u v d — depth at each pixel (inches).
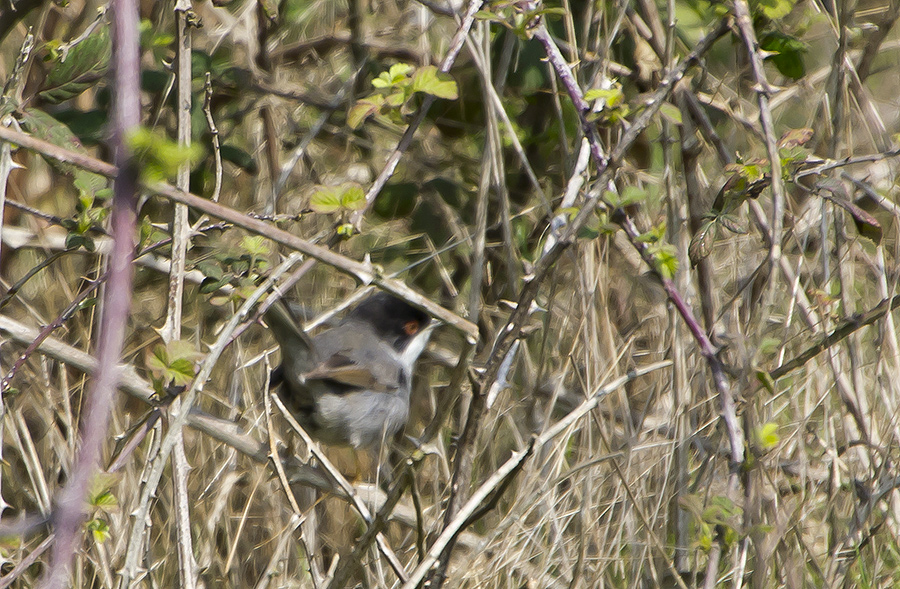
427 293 412.5
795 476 309.0
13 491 302.8
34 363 319.0
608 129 366.6
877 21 405.4
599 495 302.0
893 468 294.0
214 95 400.2
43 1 325.1
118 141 86.3
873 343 333.7
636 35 377.4
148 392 277.7
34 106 344.2
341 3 459.2
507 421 343.9
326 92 427.5
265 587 277.3
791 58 296.5
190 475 317.7
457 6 364.8
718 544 233.9
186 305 377.4
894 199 345.1
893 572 279.3
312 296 396.2
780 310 349.7
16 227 350.9
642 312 367.6
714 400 315.3
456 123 412.8
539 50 393.4
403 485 249.8
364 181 416.2
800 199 373.1
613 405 336.2
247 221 179.5
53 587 86.5
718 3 281.3
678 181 381.1
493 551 293.9
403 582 254.2
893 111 401.4
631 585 276.8
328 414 327.3
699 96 350.9
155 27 378.9
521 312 246.4
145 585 292.2
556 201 386.0
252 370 360.2
